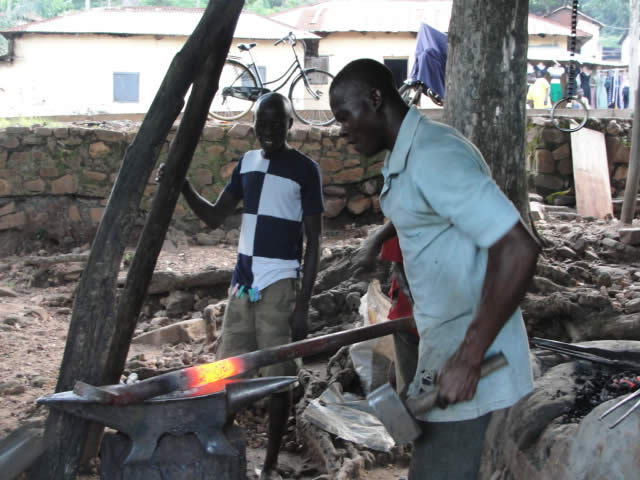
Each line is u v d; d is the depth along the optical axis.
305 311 3.41
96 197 9.04
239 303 3.47
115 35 21.27
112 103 21.62
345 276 5.86
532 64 21.06
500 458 2.89
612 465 2.22
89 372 2.78
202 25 2.82
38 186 8.92
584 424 2.41
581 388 2.89
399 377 3.20
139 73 21.62
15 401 4.16
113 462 2.44
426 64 10.03
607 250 5.90
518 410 2.84
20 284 7.62
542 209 7.69
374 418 3.91
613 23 47.38
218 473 2.43
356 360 4.42
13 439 2.65
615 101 20.53
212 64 2.93
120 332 3.08
